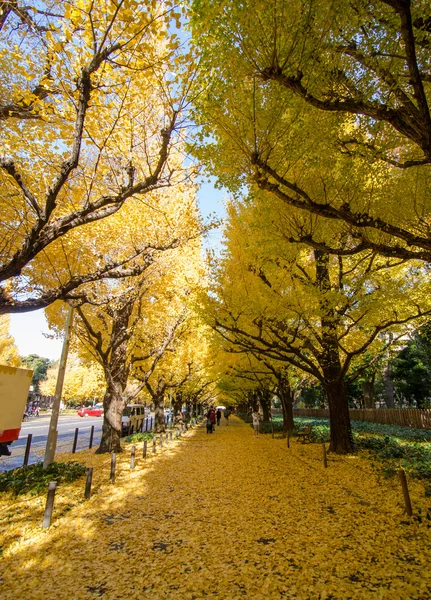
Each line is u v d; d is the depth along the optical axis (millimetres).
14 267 4504
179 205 10039
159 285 11992
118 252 9969
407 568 3750
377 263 8984
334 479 7789
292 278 8773
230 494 7172
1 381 8031
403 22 3318
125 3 4227
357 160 5727
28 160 6059
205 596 3434
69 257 8727
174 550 4547
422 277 9516
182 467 10227
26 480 7844
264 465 10078
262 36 4020
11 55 4852
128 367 13781
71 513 6098
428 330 15195
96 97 5379
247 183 5602
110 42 4930
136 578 3840
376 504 5926
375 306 7875
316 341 10461
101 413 49938
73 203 7398
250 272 9461
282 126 4879
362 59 4227
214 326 9648
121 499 6930
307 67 4246
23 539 4977
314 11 3697
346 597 3299
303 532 4938
